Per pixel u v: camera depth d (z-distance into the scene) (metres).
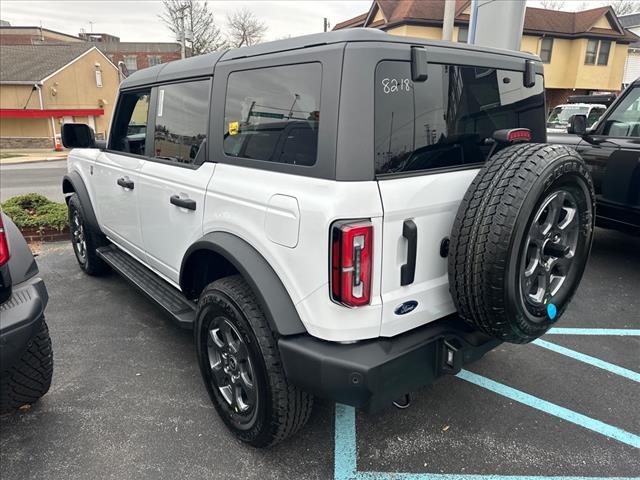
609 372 3.24
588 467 2.39
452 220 2.18
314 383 2.01
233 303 2.26
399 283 2.03
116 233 3.98
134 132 3.56
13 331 2.09
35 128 32.72
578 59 28.33
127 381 3.12
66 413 2.79
